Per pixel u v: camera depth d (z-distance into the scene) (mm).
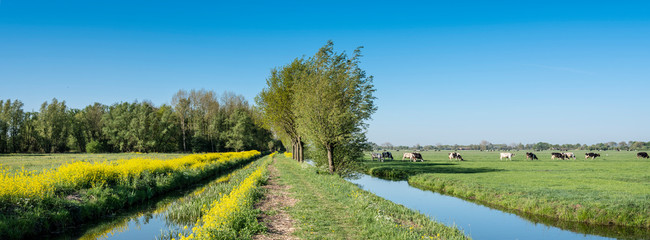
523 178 25719
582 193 17422
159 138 77188
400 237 8812
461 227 13312
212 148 83500
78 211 12469
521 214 15555
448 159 65312
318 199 15359
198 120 81438
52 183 13625
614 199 15375
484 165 42938
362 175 35469
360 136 27828
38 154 62656
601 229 13039
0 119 70000
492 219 14680
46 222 10938
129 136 74000
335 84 27469
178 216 12930
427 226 10531
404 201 18984
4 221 9719
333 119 25844
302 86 29516
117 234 11180
